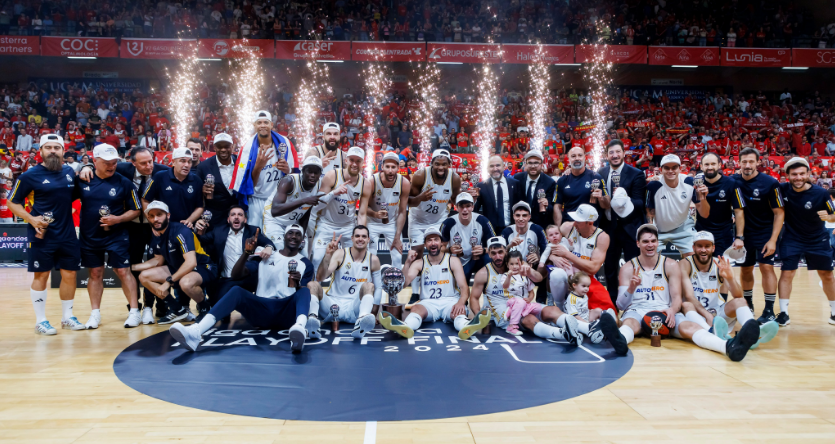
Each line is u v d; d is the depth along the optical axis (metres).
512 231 5.96
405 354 4.35
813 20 24.11
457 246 5.63
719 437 2.71
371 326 4.68
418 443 2.63
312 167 5.49
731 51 20.91
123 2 21.48
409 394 3.35
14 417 2.99
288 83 23.41
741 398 3.32
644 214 6.14
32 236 5.26
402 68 23.92
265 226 6.12
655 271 5.08
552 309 5.05
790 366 4.09
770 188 5.67
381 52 20.45
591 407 3.14
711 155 5.90
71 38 19.41
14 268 11.55
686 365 4.09
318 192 5.94
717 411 3.09
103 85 22.81
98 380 3.68
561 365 4.05
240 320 5.86
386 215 5.86
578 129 19.88
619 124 21.06
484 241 6.11
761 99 23.28
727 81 24.52
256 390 3.44
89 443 2.63
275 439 2.67
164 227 5.62
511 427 2.84
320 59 20.33
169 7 21.14
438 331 5.28
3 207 12.49
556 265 5.50
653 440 2.67
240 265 5.34
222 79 23.05
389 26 22.69
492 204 6.48
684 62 20.83
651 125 20.09
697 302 5.02
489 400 3.25
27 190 5.20
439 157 6.14
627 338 4.65
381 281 5.61
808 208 5.54
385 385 3.53
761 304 7.16
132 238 6.02
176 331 4.20
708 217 6.00
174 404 3.19
